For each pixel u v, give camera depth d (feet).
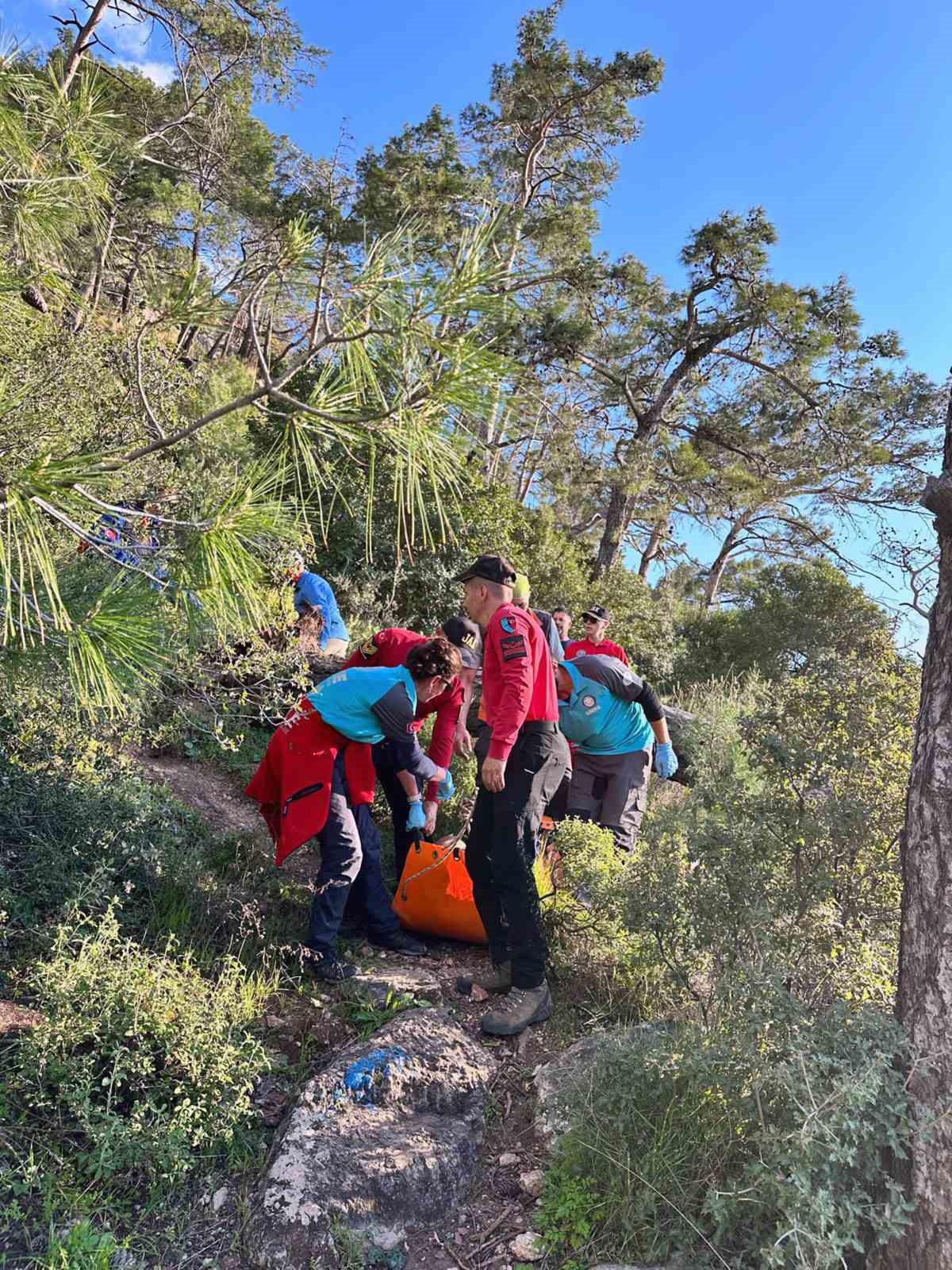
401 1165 8.84
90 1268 7.57
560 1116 9.32
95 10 46.88
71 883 11.83
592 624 20.74
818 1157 7.25
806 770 10.98
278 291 6.74
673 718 28.12
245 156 69.41
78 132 9.77
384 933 13.55
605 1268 7.80
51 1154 8.71
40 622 7.04
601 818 16.99
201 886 13.20
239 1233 8.41
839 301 67.21
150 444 6.64
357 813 13.42
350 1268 8.13
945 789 7.65
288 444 6.86
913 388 69.92
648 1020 11.59
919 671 11.49
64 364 11.21
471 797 16.97
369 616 28.96
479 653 15.96
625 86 63.82
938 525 8.28
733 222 64.13
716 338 69.31
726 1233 7.72
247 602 7.87
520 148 69.41
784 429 73.00
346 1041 11.12
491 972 13.25
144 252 11.02
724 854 10.76
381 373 6.34
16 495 6.13
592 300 60.54
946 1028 7.38
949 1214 7.00
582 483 68.18
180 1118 9.02
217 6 55.52
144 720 16.90
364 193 60.80
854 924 10.61
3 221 9.36
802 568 63.05
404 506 6.50
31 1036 9.47
